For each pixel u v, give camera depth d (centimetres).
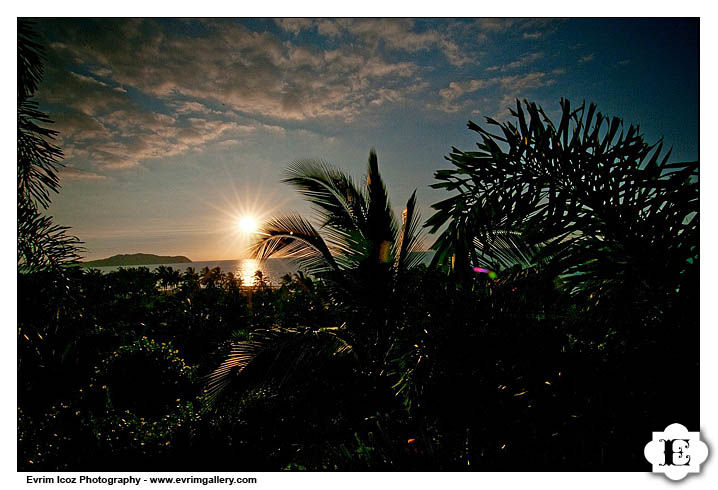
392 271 482
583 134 213
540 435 191
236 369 418
